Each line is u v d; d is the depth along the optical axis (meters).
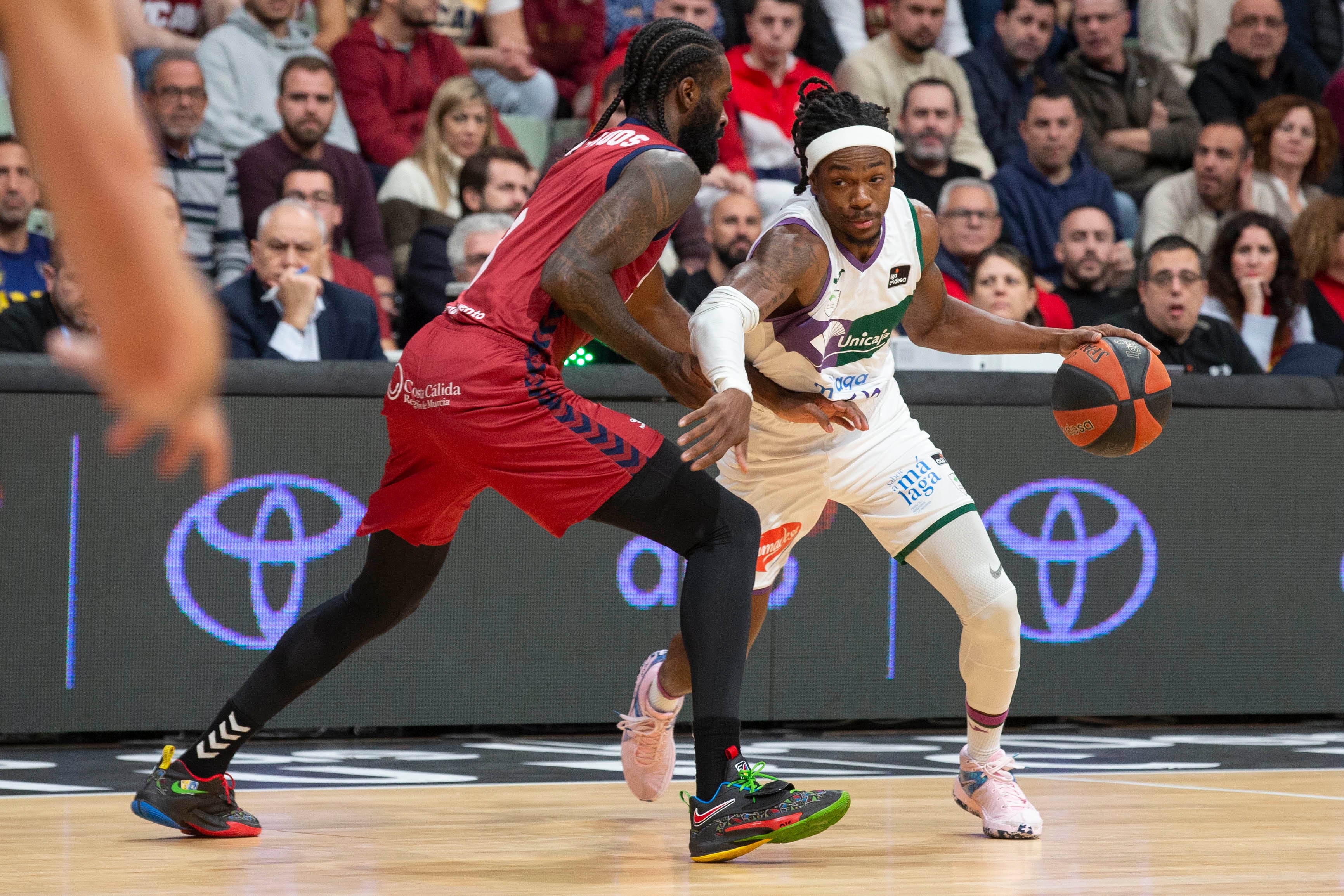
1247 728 18.03
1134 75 27.00
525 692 16.03
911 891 7.82
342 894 7.68
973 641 10.04
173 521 15.05
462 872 8.39
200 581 15.14
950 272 22.47
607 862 8.79
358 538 15.59
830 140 9.40
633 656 16.38
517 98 25.20
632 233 8.59
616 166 8.73
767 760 14.57
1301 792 12.30
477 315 8.68
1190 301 21.14
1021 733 17.34
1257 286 22.95
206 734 9.50
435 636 15.77
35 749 15.00
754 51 24.83
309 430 15.41
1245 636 17.92
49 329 16.97
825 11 26.92
